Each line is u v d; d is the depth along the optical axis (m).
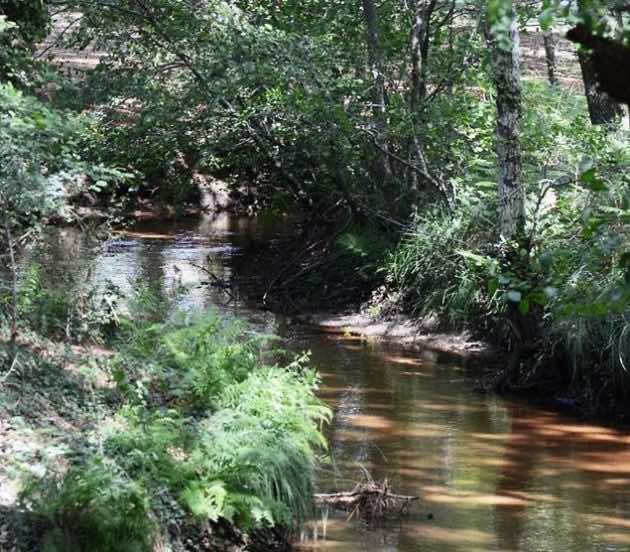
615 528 8.39
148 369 8.76
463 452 10.20
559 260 10.12
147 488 6.91
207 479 7.22
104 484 6.57
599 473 9.79
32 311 9.65
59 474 6.88
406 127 15.63
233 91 15.96
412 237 15.54
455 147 16.34
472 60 16.33
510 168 12.81
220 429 7.74
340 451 10.05
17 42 12.94
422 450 10.20
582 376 12.14
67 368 8.80
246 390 8.37
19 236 10.55
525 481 9.47
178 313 9.70
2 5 12.44
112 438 7.38
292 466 7.72
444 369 13.42
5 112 8.77
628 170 12.41
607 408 11.70
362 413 11.36
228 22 15.96
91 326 10.05
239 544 7.30
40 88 12.88
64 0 16.19
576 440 10.79
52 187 8.70
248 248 20.47
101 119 16.20
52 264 11.28
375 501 8.57
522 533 8.21
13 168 8.35
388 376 12.97
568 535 8.21
